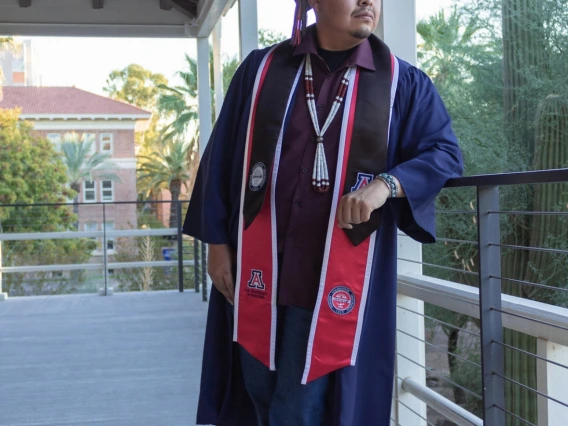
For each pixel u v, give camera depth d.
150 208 26.73
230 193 1.65
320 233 1.50
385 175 1.41
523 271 4.81
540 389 1.64
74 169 27.17
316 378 1.50
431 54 6.02
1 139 23.02
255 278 1.56
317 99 1.53
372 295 1.53
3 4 6.28
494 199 1.42
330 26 1.50
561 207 4.57
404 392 2.28
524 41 4.90
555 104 4.75
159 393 3.45
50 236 7.74
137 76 35.47
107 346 4.56
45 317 5.74
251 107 1.58
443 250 5.55
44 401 3.35
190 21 6.43
